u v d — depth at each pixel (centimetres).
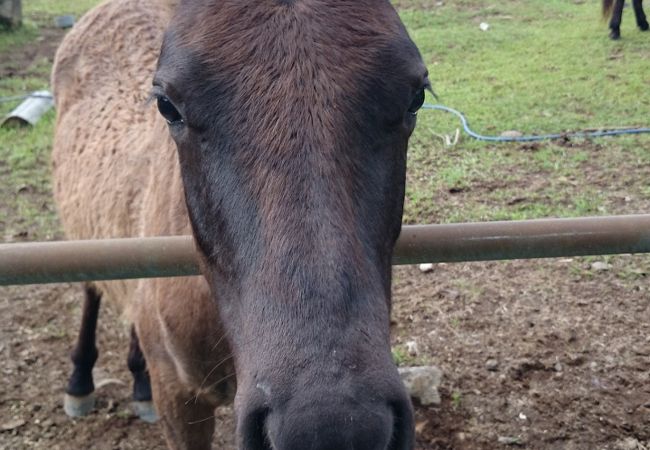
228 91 146
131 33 345
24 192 560
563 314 403
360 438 119
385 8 161
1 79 836
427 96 749
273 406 124
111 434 339
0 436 334
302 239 132
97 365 388
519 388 353
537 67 833
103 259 176
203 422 254
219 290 161
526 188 536
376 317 133
